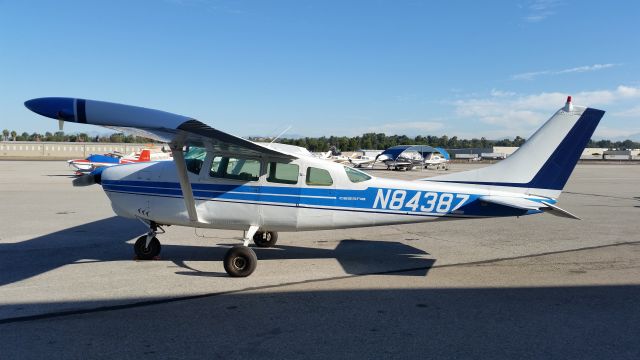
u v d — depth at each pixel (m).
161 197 6.37
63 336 3.83
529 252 7.43
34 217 10.70
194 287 5.31
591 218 11.51
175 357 3.46
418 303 4.80
